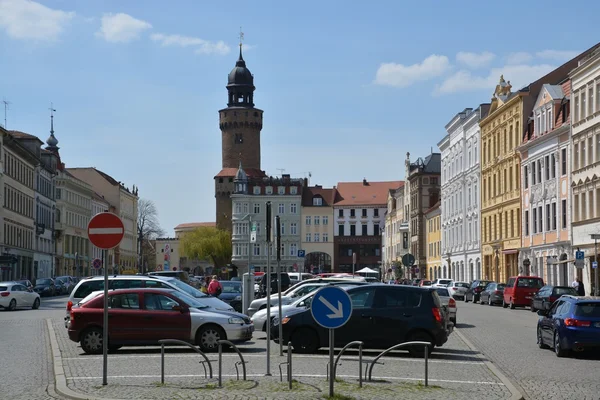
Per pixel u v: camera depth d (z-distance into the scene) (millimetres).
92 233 17562
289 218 171500
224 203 172250
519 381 19391
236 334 25312
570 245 65750
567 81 69812
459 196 102500
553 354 25688
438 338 24219
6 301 53781
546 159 72188
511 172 81875
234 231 168250
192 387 16938
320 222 172625
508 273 82750
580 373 21000
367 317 24312
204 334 25266
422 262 126625
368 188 177250
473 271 95562
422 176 127875
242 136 178250
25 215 102562
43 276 113125
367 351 25625
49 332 32844
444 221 111562
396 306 24422
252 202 169500
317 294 15195
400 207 145125
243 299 37188
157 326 25125
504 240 83438
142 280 31734
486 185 90875
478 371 20641
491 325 38719
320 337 24578
